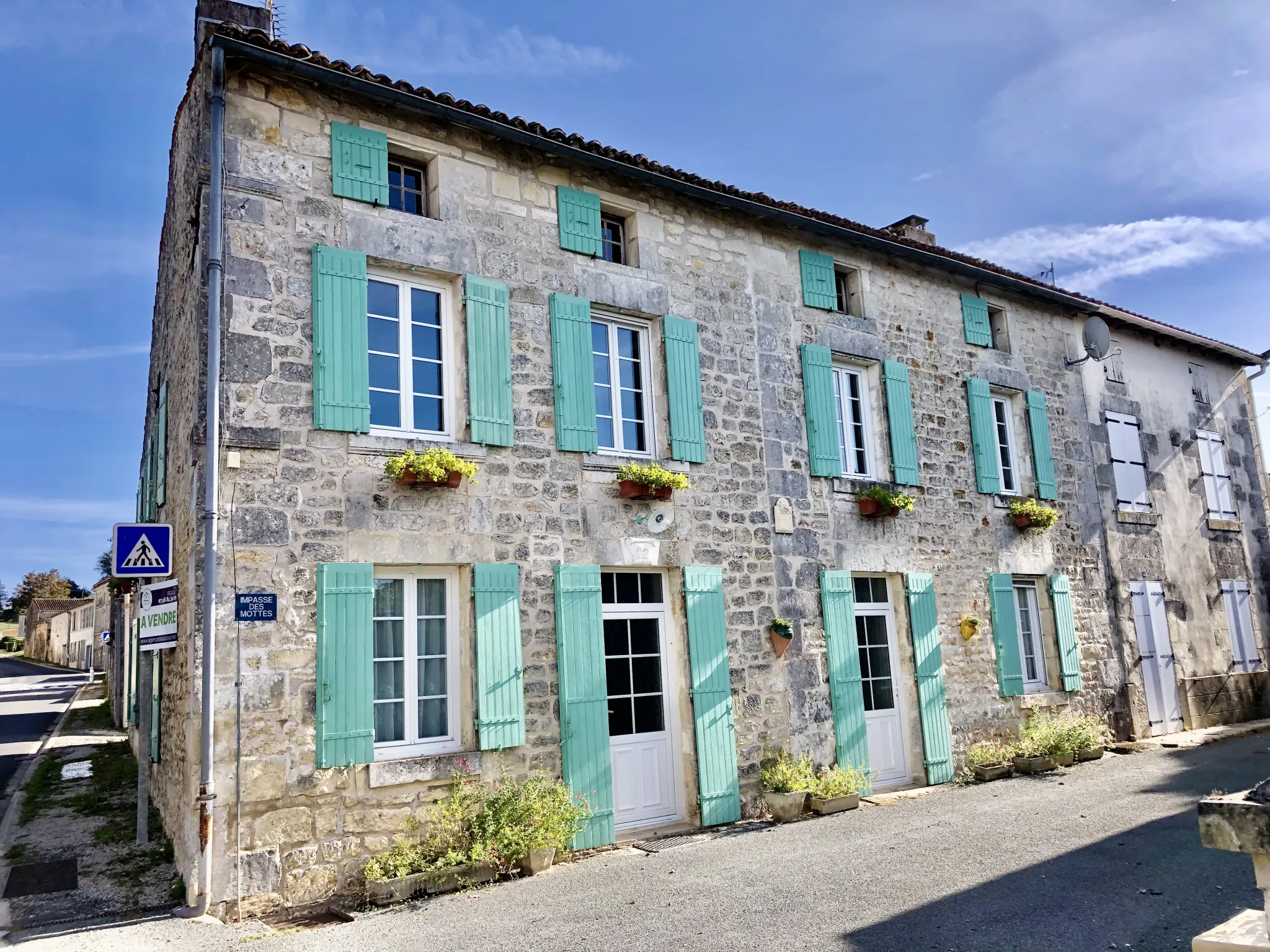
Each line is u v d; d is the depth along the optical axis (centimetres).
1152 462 1318
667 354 820
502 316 723
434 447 670
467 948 474
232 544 586
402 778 612
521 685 673
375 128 699
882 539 949
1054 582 1109
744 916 512
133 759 1135
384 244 683
